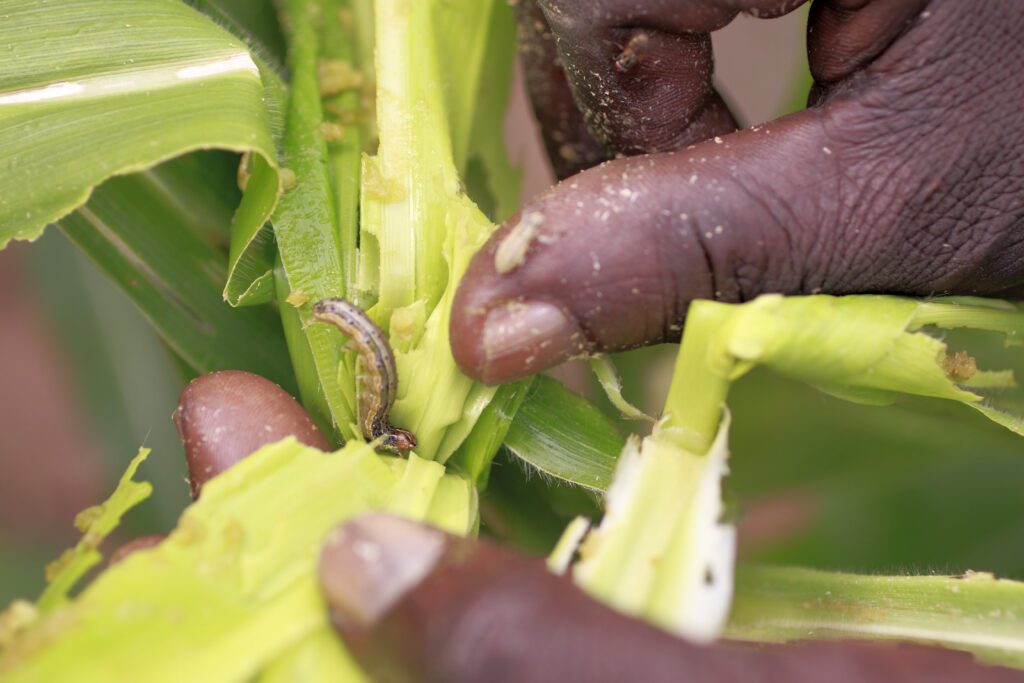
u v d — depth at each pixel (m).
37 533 0.59
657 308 0.28
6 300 0.64
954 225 0.29
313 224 0.30
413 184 0.30
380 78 0.30
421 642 0.25
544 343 0.28
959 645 0.29
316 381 0.30
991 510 0.38
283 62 0.33
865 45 0.29
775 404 0.37
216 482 0.27
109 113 0.29
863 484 0.39
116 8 0.30
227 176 0.32
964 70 0.28
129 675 0.25
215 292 0.32
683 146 0.30
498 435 0.30
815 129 0.29
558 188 0.28
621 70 0.30
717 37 0.58
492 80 0.34
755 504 0.42
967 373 0.30
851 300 0.28
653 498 0.28
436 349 0.29
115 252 0.31
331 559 0.25
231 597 0.26
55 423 0.61
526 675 0.24
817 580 0.29
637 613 0.27
